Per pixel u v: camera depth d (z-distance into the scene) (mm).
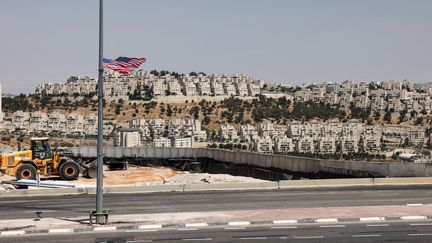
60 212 24625
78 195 31281
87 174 44125
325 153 183750
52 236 19422
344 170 39906
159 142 173000
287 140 192625
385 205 25328
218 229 20391
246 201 27281
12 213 24438
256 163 49125
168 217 22625
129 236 19328
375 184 33844
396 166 37031
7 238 19109
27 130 189125
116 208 25484
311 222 21500
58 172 42062
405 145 186375
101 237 19188
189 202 27219
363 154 174625
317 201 26953
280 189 32562
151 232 19984
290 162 44750
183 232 19922
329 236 19078
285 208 24734
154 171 52594
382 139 195125
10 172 41219
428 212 23203
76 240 18719
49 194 31469
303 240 18484
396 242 18109
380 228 20344
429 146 183625
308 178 42812
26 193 31250
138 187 31953
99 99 21109
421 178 34188
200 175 43469
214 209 24734
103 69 21219
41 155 42031
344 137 194375
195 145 194250
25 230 20094
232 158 53000
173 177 44094
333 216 22375
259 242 18266
